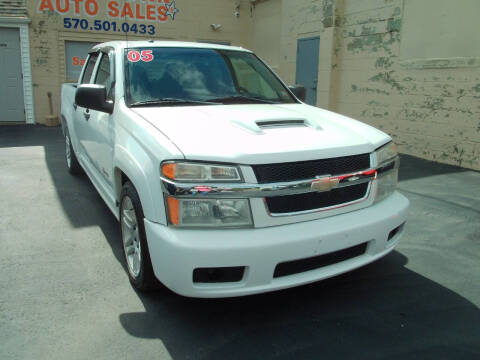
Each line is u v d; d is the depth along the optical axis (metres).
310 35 10.72
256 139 2.64
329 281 3.28
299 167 2.58
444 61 7.26
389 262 3.60
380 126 8.85
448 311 2.89
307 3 10.72
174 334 2.62
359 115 9.41
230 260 2.39
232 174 2.45
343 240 2.64
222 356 2.42
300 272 2.66
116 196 3.38
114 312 2.83
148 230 2.57
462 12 6.92
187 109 3.26
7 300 2.94
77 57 12.46
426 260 3.64
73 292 3.06
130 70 3.61
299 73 11.33
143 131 2.83
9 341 2.52
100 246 3.84
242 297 3.04
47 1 11.73
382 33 8.58
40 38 11.85
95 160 4.21
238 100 3.68
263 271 2.46
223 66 3.97
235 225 2.46
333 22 9.64
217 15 13.77
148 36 13.02
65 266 3.45
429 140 7.72
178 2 13.20
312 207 2.63
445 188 5.79
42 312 2.81
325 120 3.28
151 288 2.96
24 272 3.34
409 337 2.61
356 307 2.93
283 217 2.54
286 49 11.88
